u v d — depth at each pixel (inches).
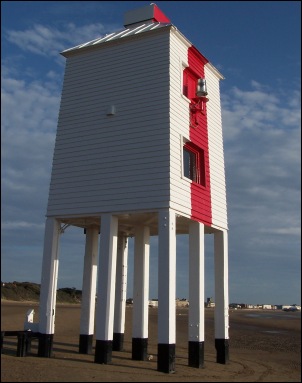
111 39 711.1
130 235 841.5
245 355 860.6
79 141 692.7
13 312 1605.6
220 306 719.1
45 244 672.4
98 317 611.5
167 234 592.7
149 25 749.9
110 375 519.5
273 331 1531.7
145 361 671.1
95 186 658.8
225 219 755.4
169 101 642.2
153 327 1414.9
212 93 792.9
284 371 677.3
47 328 645.3
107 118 681.0
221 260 737.6
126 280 819.4
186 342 1028.5
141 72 676.7
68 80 735.7
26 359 605.6
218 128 792.3
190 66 726.5
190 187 661.3
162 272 585.9
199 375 567.5
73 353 709.3
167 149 623.2
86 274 753.0
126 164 645.3
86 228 770.2
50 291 655.8
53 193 687.7
